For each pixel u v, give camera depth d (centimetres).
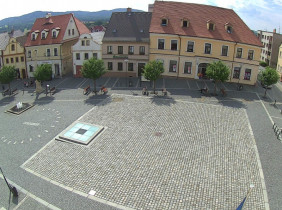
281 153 2594
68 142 2844
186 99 4128
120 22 5566
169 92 4466
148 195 2030
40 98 4406
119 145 2752
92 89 4728
